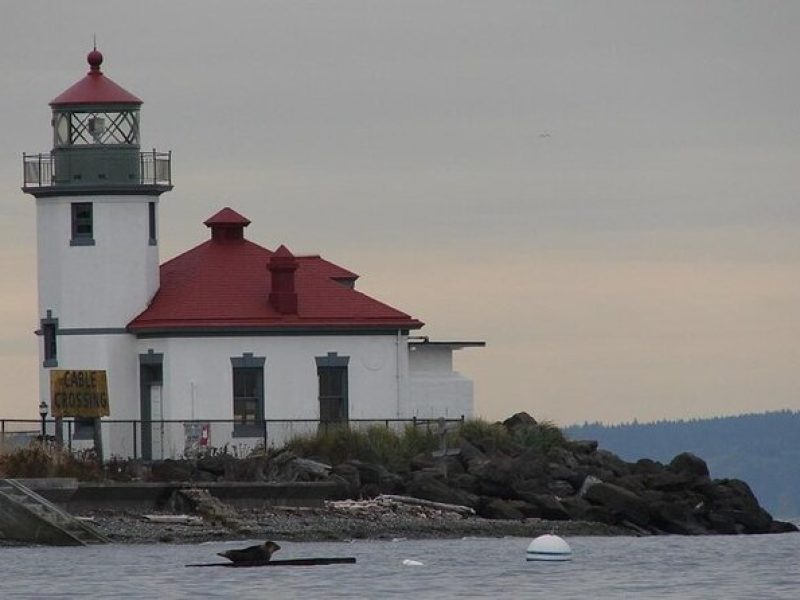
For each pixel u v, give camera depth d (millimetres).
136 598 197875
